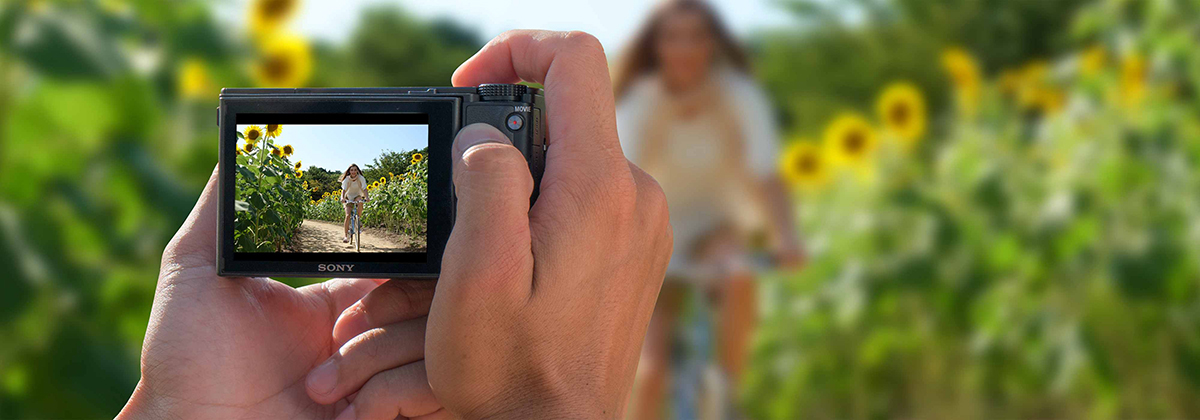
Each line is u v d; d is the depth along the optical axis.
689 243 2.38
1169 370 1.93
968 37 3.75
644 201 0.66
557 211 0.60
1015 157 2.22
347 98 0.71
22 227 1.06
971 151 2.22
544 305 0.58
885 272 2.06
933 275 2.02
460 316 0.57
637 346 0.67
